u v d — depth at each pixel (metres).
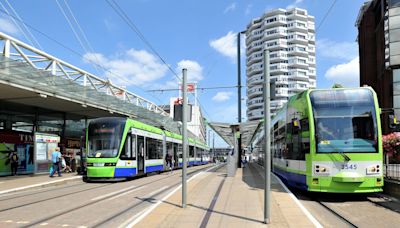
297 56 115.44
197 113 78.12
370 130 13.49
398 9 32.72
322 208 11.97
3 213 10.57
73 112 31.22
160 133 29.56
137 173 23.22
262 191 15.07
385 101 37.09
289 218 9.51
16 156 23.69
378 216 10.51
